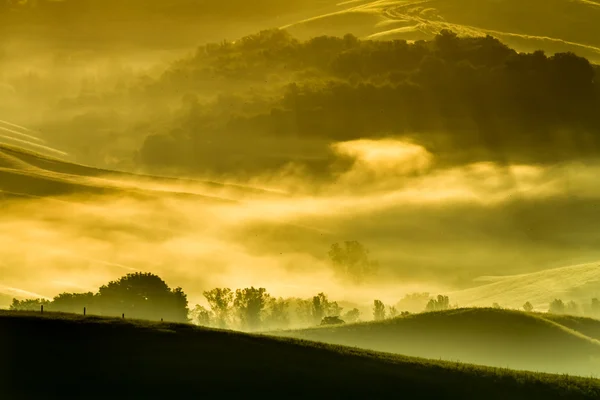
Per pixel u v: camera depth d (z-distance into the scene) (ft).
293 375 497.05
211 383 476.54
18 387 456.45
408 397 488.02
